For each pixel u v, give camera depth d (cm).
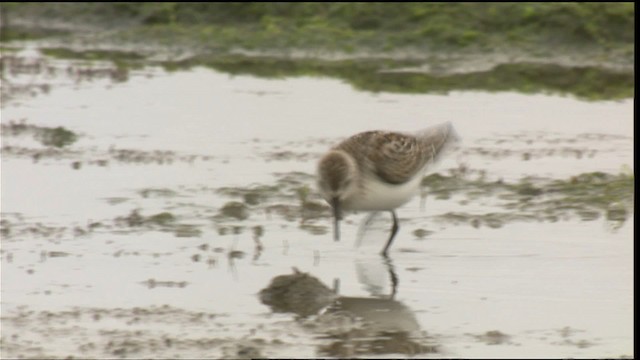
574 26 2486
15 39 2692
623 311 1162
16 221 1462
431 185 1628
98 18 2747
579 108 2122
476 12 2556
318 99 2173
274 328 1120
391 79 2338
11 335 1095
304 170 1706
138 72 2411
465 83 2306
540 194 1584
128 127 1970
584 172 1680
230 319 1145
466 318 1151
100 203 1545
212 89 2256
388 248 1372
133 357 1042
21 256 1334
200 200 1563
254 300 1202
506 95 2222
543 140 1889
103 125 1981
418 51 2497
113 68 2434
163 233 1426
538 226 1447
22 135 1906
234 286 1244
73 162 1748
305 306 1188
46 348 1062
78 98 2178
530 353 1057
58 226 1443
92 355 1046
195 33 2636
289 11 2661
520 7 2545
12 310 1163
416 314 1162
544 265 1306
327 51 2533
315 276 1278
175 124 1991
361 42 2541
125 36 2664
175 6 2719
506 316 1154
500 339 1092
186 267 1305
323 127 1962
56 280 1255
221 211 1512
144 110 2091
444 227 1450
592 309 1170
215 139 1894
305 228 1453
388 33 2550
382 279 1268
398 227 1384
